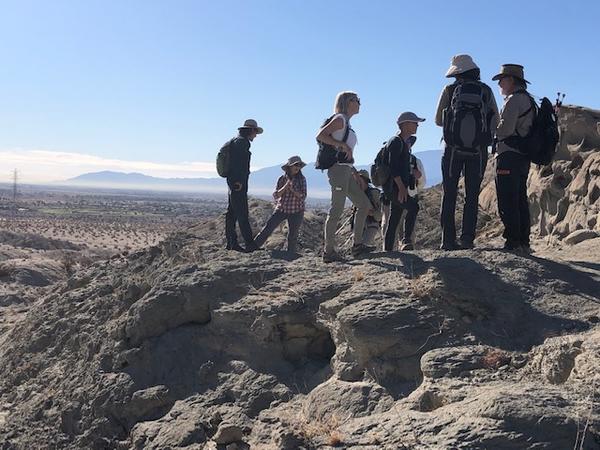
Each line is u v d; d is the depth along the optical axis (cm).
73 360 663
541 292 499
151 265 766
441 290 496
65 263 2647
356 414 430
